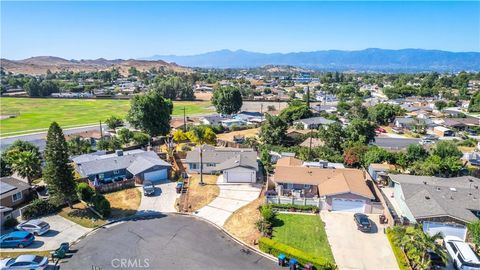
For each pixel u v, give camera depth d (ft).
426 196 133.80
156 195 162.09
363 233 124.77
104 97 614.75
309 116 360.28
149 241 118.83
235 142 268.82
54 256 106.63
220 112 411.75
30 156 156.66
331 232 125.29
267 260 107.55
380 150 199.31
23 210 134.72
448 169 173.17
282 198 146.92
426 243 98.94
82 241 118.42
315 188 158.20
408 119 350.02
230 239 120.78
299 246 115.14
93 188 163.12
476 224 109.29
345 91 637.71
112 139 261.03
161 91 585.22
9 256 107.96
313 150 219.00
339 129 234.17
